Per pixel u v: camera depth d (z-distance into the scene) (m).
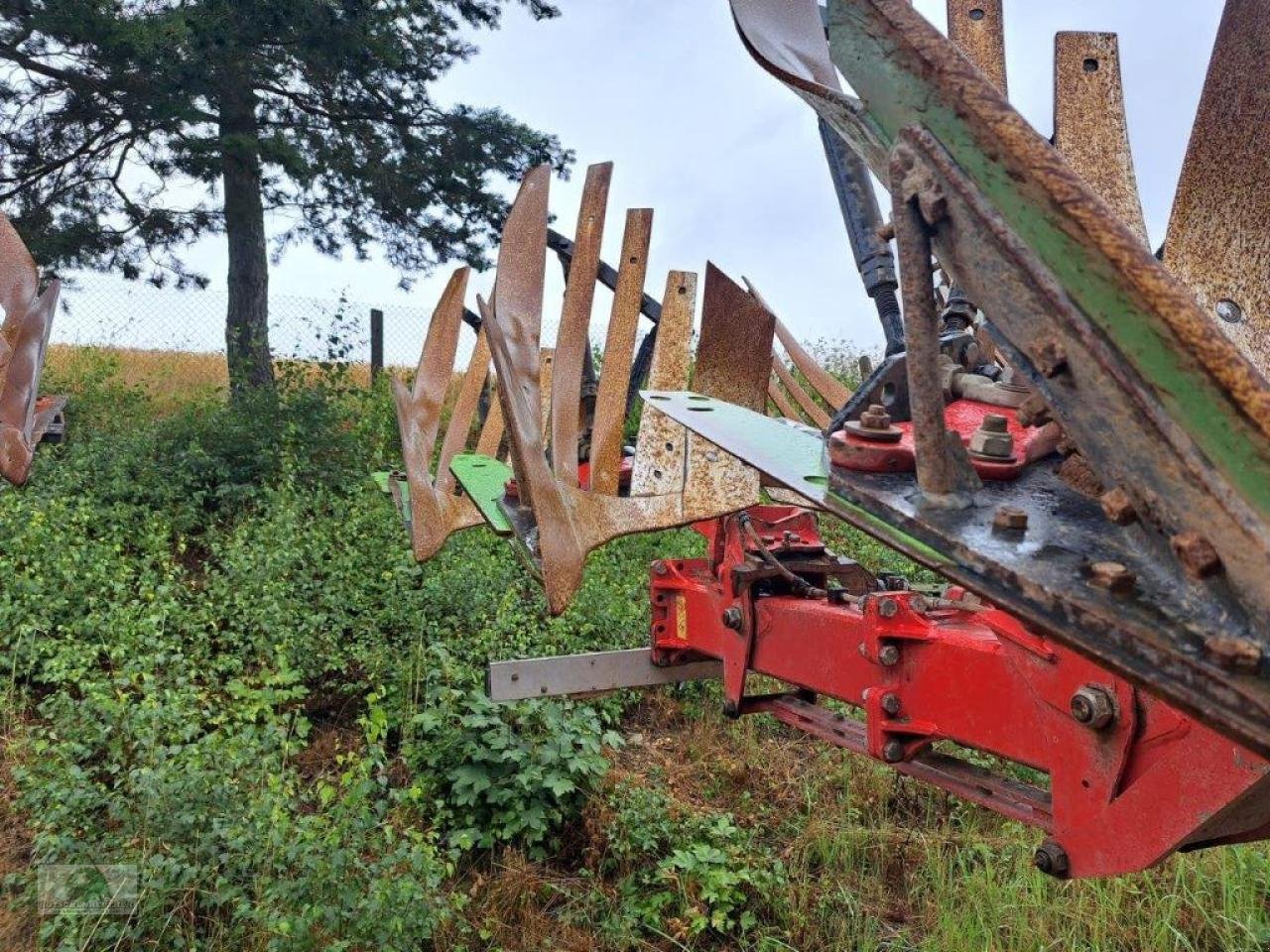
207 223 10.80
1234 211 1.97
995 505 1.48
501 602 6.51
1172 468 1.16
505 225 3.30
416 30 10.94
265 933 3.38
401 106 11.02
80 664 4.97
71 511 6.89
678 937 4.01
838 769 5.29
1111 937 3.77
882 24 1.42
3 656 5.26
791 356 5.08
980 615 3.17
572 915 4.10
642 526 3.03
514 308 3.19
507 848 4.47
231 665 5.49
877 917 4.18
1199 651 1.10
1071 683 2.51
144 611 5.70
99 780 4.39
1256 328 1.89
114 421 9.65
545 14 11.06
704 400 2.45
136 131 10.06
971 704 2.89
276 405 9.48
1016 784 3.00
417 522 4.22
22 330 3.27
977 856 4.52
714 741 5.74
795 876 4.41
